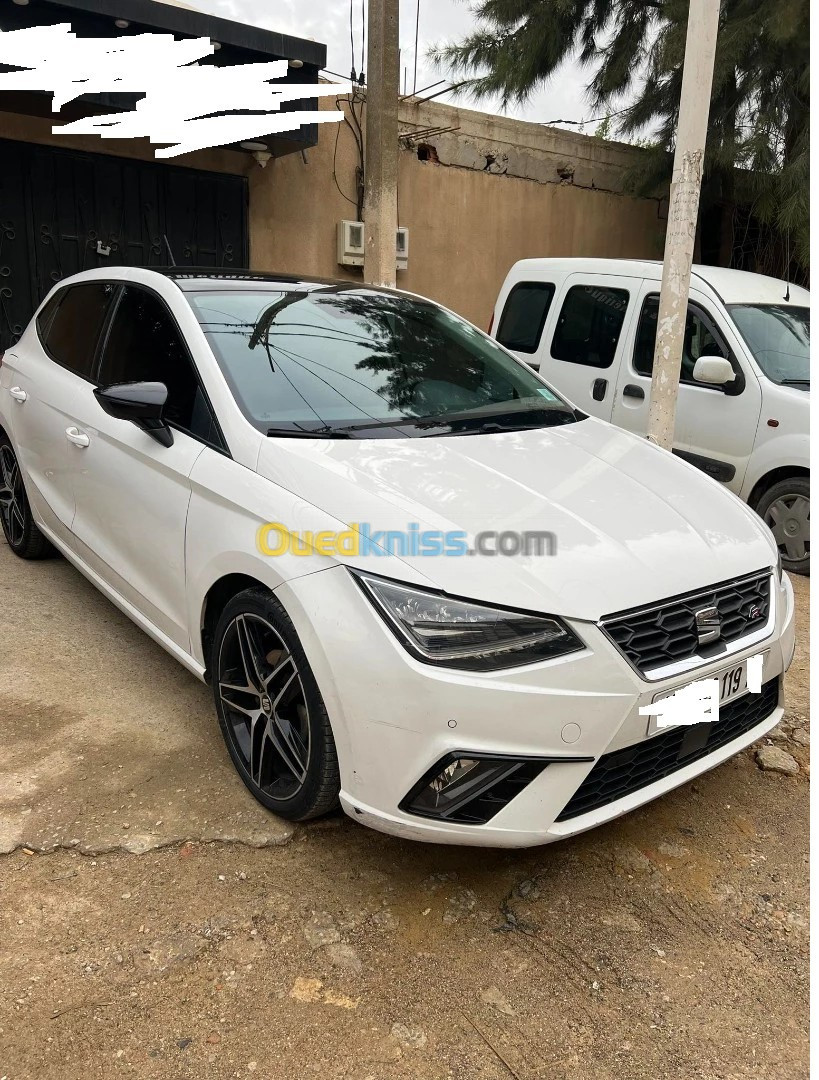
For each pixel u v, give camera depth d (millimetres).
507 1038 1905
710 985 2080
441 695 1993
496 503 2363
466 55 9641
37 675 3369
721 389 5254
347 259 9250
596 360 5934
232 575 2555
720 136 8836
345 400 2879
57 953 2062
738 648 2355
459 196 10039
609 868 2480
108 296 3664
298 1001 1971
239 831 2527
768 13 7965
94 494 3379
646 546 2326
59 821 2520
